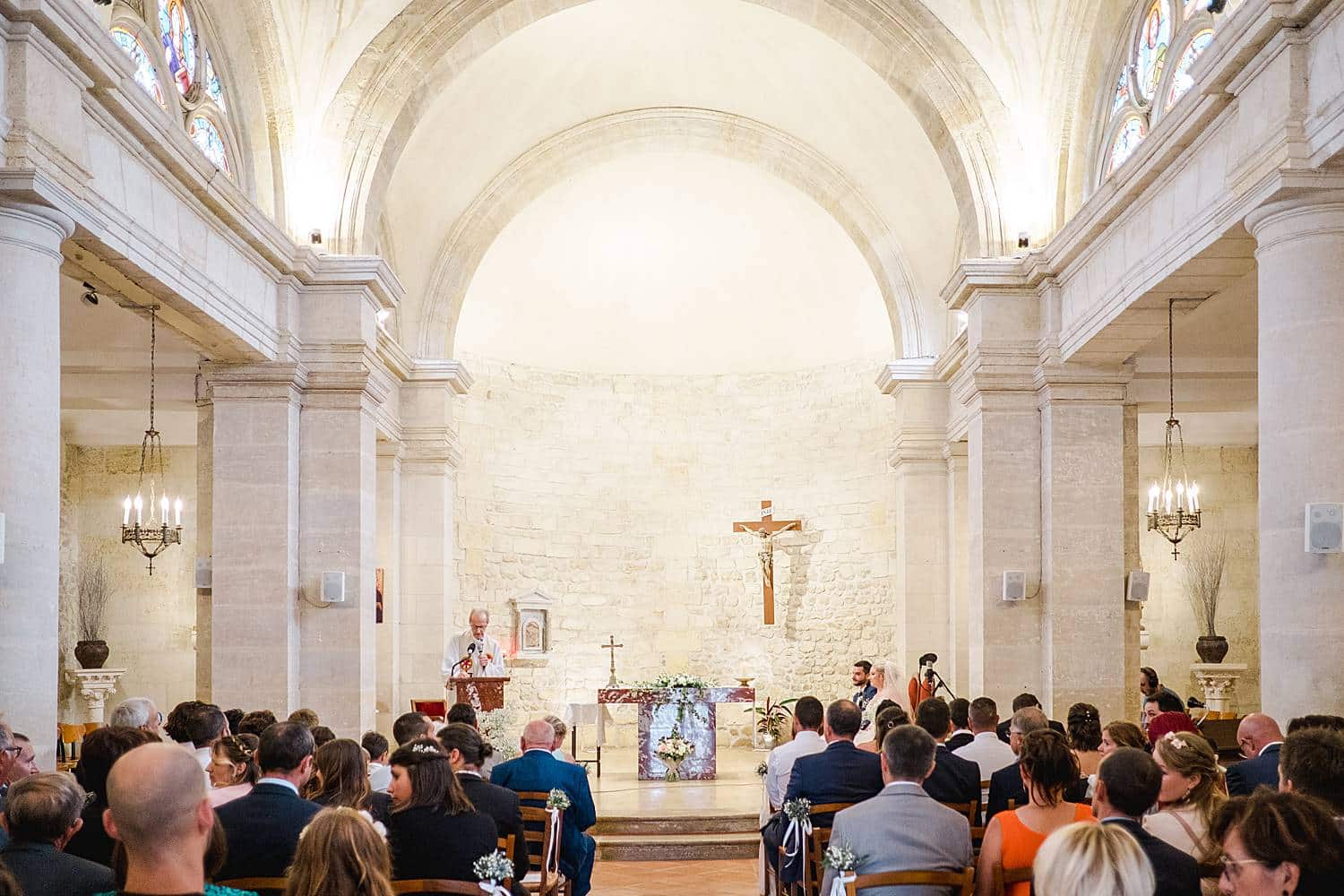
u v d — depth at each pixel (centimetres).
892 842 449
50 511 636
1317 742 374
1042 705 1098
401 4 1116
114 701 1711
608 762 1611
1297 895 285
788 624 1803
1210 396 1359
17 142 609
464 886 446
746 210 1755
